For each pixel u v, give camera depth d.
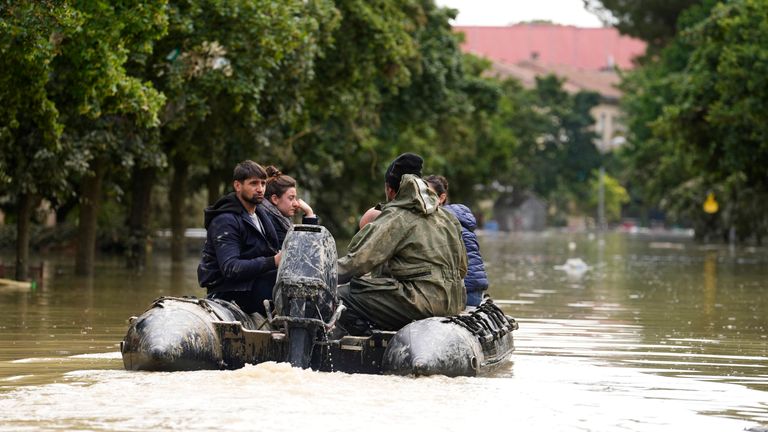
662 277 67.00
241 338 20.69
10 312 36.78
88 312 36.97
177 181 76.00
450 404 17.81
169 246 97.19
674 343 30.34
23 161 49.34
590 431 16.41
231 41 53.34
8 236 91.69
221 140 63.91
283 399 17.48
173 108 54.00
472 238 27.30
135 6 44.53
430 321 20.86
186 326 20.20
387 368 20.16
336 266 20.95
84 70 43.28
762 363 26.05
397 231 22.06
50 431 15.23
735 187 136.38
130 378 19.22
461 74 100.25
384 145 119.62
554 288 55.06
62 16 38.47
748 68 92.94
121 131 53.00
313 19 59.53
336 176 109.00
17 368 21.97
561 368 24.08
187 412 16.47
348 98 75.62
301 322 20.23
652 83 155.50
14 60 40.12
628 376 23.05
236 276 22.27
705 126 101.44
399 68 77.94
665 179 166.50
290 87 62.19
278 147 70.94
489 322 23.12
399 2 82.94
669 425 17.22
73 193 52.78
